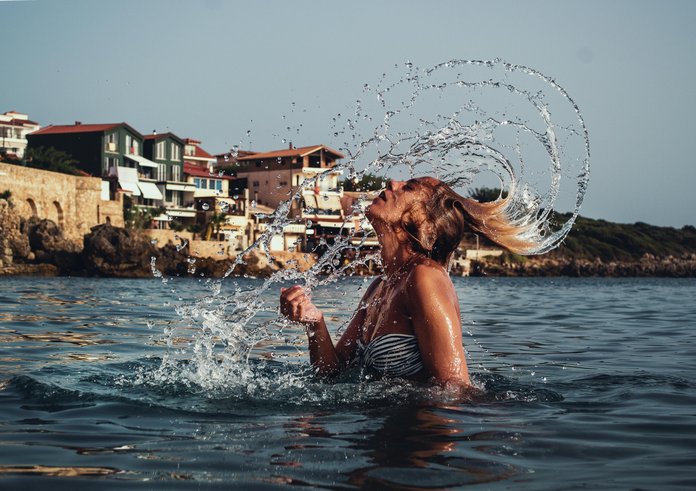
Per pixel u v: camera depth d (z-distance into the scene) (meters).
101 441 2.67
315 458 2.43
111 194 54.44
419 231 3.73
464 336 7.71
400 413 3.15
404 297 3.63
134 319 8.75
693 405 3.60
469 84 4.39
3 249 38.66
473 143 4.25
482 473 2.27
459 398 3.45
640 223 102.19
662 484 2.16
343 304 12.06
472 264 74.62
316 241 31.59
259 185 50.69
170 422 2.99
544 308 13.77
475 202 3.88
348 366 4.01
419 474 2.24
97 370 4.34
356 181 4.73
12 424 2.95
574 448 2.63
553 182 4.06
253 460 2.40
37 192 43.75
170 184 57.34
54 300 12.80
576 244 88.00
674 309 13.62
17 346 5.83
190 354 5.39
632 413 3.36
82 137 57.06
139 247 42.09
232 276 46.59
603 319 10.67
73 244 42.44
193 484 2.14
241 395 3.54
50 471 2.28
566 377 4.57
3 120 67.19
